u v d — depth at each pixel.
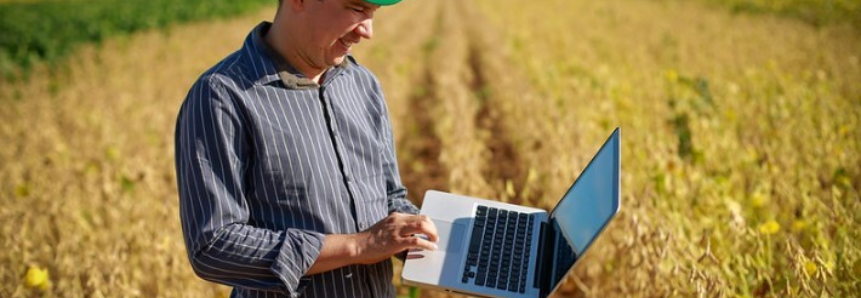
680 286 3.03
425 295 4.14
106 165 5.80
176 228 4.25
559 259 2.07
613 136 2.17
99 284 3.37
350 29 1.83
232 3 30.12
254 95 1.84
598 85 8.62
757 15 21.59
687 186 4.37
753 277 3.13
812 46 13.83
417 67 13.87
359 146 2.04
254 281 1.88
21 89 13.60
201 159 1.80
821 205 3.66
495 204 2.45
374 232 1.91
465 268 2.11
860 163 5.14
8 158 7.33
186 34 21.20
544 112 7.46
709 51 13.42
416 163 6.95
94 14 25.09
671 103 7.07
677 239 3.29
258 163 1.86
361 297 2.08
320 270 1.91
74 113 9.60
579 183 2.30
